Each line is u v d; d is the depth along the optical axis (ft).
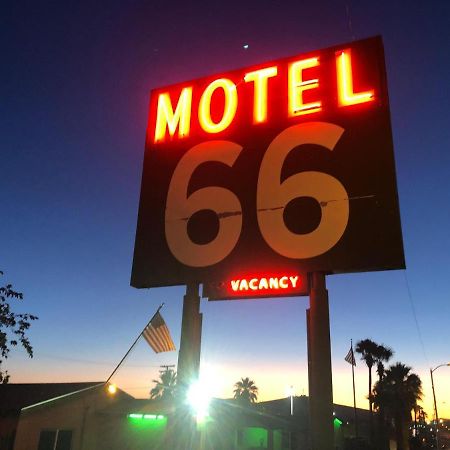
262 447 127.13
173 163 42.65
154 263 40.16
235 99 42.16
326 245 35.06
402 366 204.23
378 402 204.64
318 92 39.11
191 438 35.94
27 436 80.59
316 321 33.50
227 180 40.04
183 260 39.27
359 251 34.06
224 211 39.27
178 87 45.01
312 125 38.42
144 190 42.86
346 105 37.88
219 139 41.55
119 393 106.32
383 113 36.65
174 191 41.68
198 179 41.16
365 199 35.09
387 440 195.52
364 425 218.79
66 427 89.35
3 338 61.77
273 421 122.21
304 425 127.75
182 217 40.57
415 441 225.15
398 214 33.99
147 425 104.27
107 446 96.58
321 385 31.78
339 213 35.42
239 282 36.91
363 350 208.44
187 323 37.68
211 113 42.70
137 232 41.65
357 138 36.73
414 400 205.05
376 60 38.22
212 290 37.63
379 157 35.70
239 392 279.90
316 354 32.71
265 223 37.55
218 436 119.14
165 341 53.88
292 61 40.93
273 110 40.32
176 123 43.83
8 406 81.15
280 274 35.83
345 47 39.50
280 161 38.58
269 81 41.27
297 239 36.06
